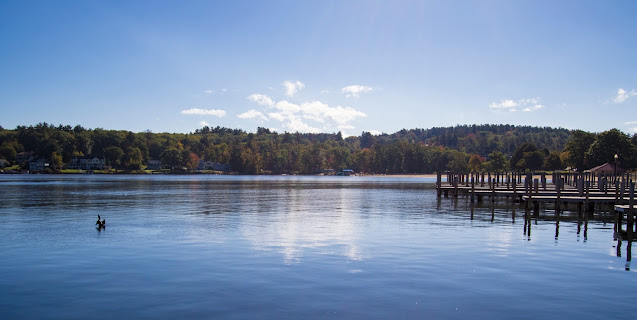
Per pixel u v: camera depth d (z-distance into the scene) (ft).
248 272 55.93
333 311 42.29
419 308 43.19
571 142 463.42
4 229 92.38
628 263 62.34
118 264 60.29
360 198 197.06
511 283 51.60
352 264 60.39
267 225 99.40
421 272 56.24
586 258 65.41
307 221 107.24
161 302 44.75
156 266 59.11
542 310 42.91
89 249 70.59
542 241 79.77
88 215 118.52
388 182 476.95
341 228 95.04
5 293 47.70
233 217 115.34
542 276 54.70
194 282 51.57
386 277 53.83
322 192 249.14
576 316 41.45
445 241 78.89
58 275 54.65
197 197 193.98
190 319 40.24
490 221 109.40
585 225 103.04
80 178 488.44
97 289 49.01
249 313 41.73
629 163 424.46
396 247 72.84
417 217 117.80
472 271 56.90
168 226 97.25
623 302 45.42
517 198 183.52
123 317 40.83
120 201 167.32
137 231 89.81
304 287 49.67
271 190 265.75
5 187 270.67
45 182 360.69
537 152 563.48
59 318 40.70
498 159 634.43
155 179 482.69
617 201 119.85
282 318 40.52
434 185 380.99
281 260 62.80
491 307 43.60
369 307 43.39
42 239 79.97
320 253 67.72
